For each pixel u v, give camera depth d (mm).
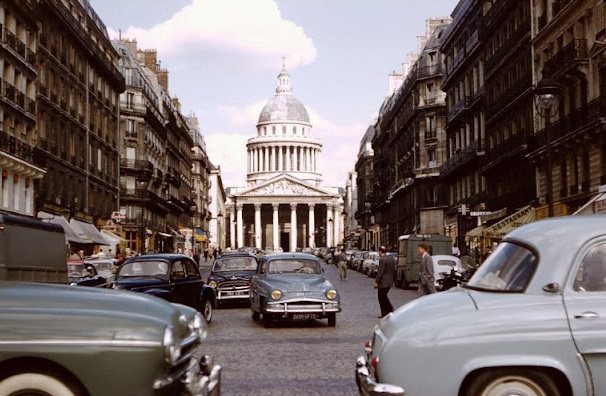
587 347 6535
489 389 6625
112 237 57250
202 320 7328
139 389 6039
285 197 192625
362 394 7020
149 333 6141
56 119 48750
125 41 86438
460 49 60781
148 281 17828
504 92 47438
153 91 84375
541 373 6617
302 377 11461
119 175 67125
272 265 20672
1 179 39062
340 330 18594
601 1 31969
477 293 7086
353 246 150125
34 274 15102
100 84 61156
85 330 6102
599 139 32156
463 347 6566
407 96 81062
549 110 18203
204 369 7016
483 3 52562
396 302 29250
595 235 6914
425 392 6555
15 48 40938
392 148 96562
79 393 6082
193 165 128000
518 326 6590
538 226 7297
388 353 6648
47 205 45688
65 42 51312
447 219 67438
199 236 112562
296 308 18891
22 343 6023
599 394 6516
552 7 38469
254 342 16156
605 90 31984
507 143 45750
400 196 87750
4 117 39469
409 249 39062
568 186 36062
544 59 39656
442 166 67688
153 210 79000
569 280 6777
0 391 6039
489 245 44750
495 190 50062
